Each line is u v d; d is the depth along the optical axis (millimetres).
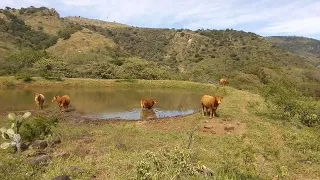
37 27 96062
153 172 5750
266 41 93812
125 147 9859
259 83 36219
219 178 6578
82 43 77812
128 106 21312
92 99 24266
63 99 18531
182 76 43250
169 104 22797
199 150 9695
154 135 12125
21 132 10398
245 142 11609
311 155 10078
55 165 7609
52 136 10805
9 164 6168
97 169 7484
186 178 5918
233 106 19797
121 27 140125
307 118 16031
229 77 39500
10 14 92000
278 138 12289
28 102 21672
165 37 113625
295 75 39281
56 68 38688
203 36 99312
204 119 15898
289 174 8273
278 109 16672
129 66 41938
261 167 8352
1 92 27656
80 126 13641
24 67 40875
